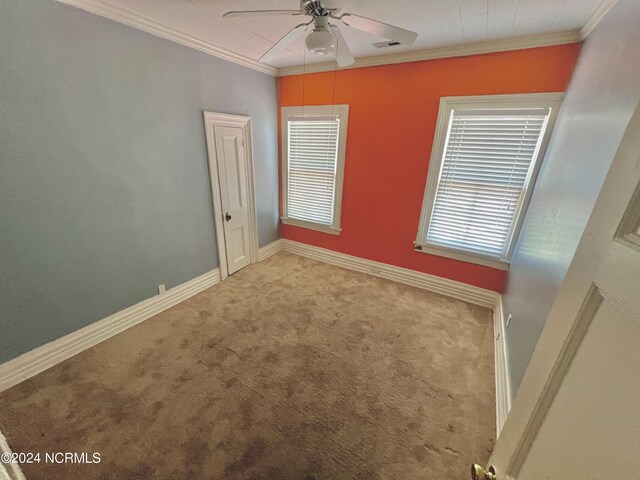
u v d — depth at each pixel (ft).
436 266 10.16
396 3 5.52
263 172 11.82
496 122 7.93
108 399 5.57
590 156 4.19
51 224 5.93
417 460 4.70
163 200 8.14
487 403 5.79
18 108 5.15
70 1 5.44
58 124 5.72
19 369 5.82
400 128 9.42
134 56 6.71
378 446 4.90
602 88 4.40
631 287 1.34
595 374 1.55
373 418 5.40
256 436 4.99
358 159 10.56
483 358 7.04
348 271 11.91
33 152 5.45
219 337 7.53
